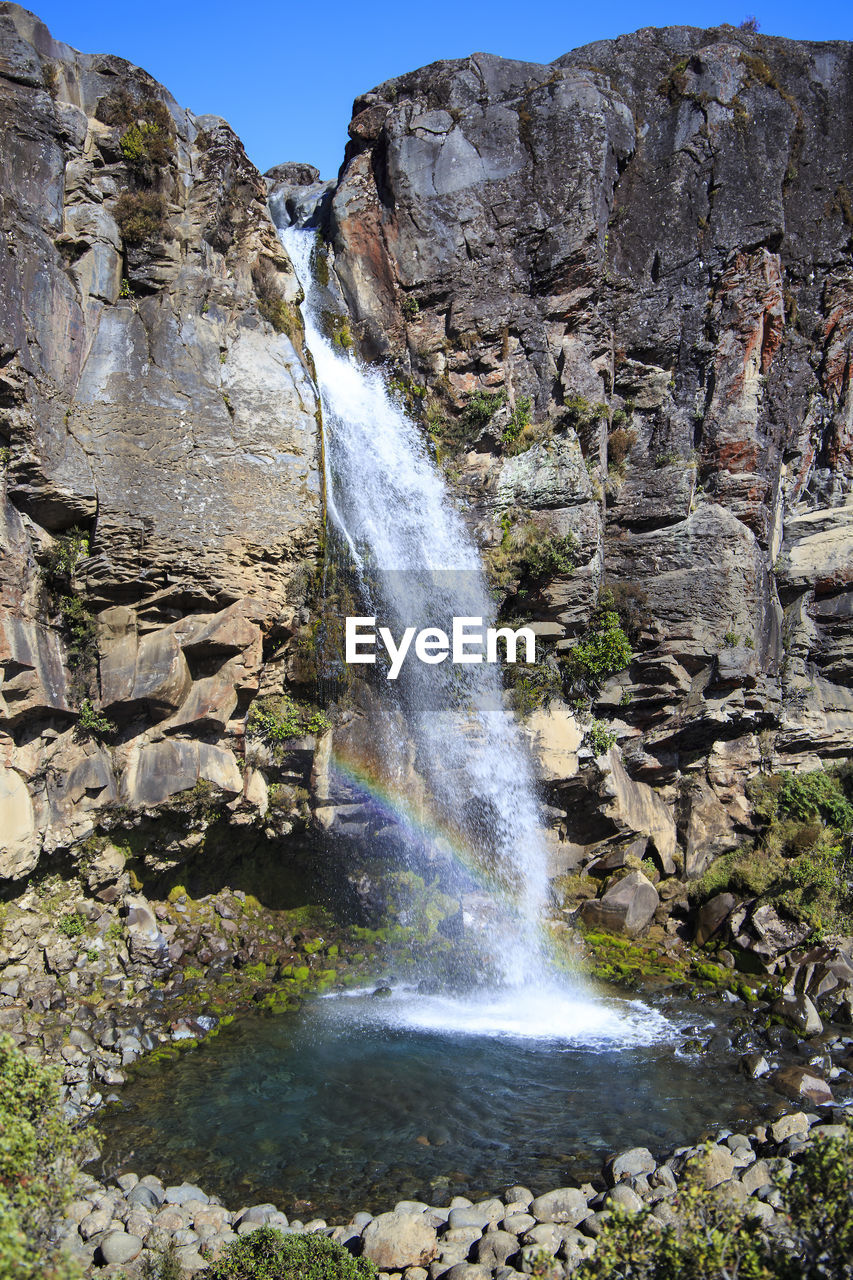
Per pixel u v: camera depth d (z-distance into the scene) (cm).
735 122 2283
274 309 1994
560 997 1778
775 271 2255
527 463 2145
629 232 2336
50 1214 861
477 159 2336
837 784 2175
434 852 1969
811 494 2303
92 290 1762
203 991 1706
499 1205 1075
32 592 1652
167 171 1877
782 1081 1399
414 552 2125
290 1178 1162
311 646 1898
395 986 1798
